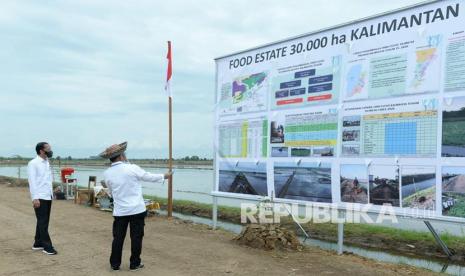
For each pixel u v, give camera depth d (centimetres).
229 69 1131
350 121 844
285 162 973
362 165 822
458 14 699
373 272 746
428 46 734
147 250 889
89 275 712
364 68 823
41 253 855
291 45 967
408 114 757
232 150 1115
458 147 694
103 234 1053
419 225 1168
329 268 764
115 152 739
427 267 843
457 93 696
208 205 1680
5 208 1475
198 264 782
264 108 1029
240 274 722
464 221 685
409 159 754
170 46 1363
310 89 922
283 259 821
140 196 748
